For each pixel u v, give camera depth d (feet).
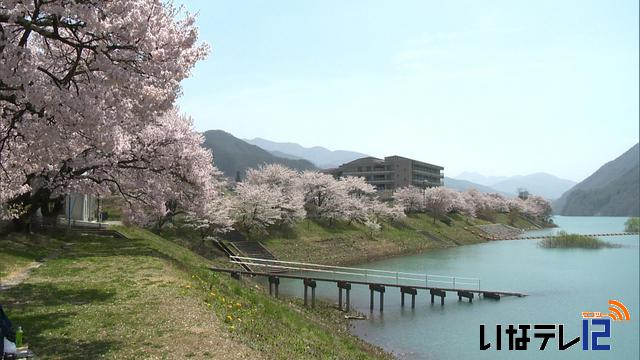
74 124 39.24
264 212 181.16
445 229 319.88
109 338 36.96
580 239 279.90
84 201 138.41
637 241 330.75
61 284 55.77
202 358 34.04
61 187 73.20
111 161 70.69
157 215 136.98
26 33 40.88
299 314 78.18
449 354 79.66
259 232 185.16
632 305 118.21
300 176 255.70
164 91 51.88
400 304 118.52
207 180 100.63
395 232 265.75
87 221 134.82
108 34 41.86
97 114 39.60
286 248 183.01
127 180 83.92
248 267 146.92
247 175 248.32
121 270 66.23
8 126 42.78
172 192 92.12
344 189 258.78
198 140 109.19
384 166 476.54
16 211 79.66
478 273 171.63
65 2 39.65
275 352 39.70
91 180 80.94
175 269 70.33
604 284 148.56
